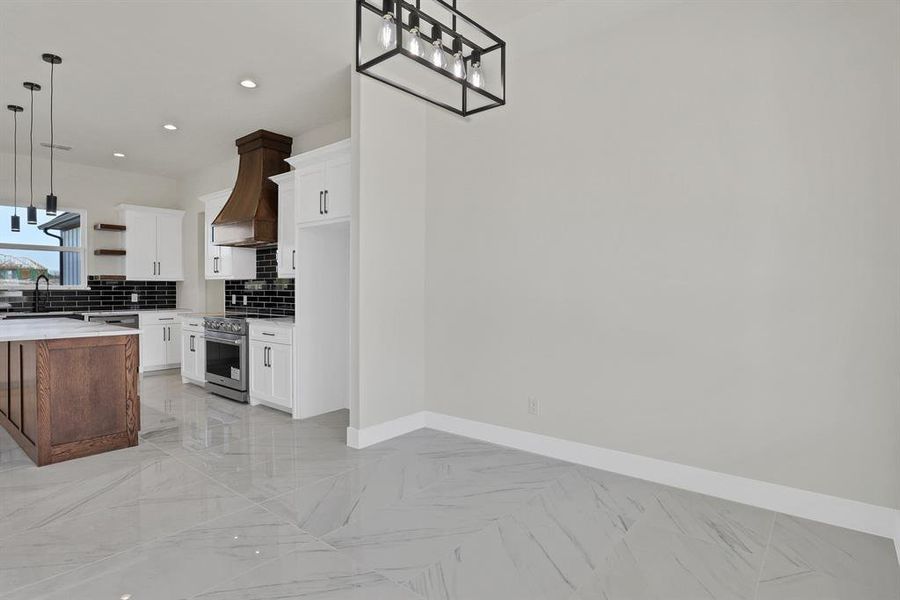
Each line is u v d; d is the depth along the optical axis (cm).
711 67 263
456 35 180
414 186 381
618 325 296
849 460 229
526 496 265
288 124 480
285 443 354
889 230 220
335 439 364
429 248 388
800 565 200
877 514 223
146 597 178
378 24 309
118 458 322
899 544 205
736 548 213
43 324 372
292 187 461
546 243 325
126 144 538
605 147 299
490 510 249
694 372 270
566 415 318
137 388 348
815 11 235
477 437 362
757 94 250
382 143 355
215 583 186
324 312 442
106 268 641
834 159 231
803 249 239
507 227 344
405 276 375
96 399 330
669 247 277
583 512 247
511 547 214
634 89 288
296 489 273
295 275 424
